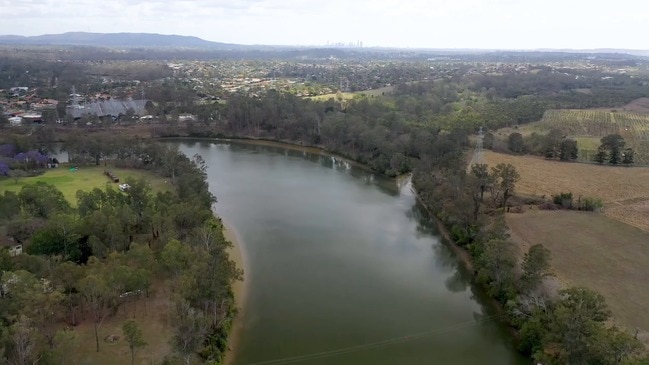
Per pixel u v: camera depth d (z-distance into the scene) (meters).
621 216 135.88
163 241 100.62
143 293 88.94
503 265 93.31
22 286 71.88
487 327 86.62
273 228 130.00
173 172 166.12
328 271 106.50
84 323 80.06
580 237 121.38
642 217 134.88
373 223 136.75
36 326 69.62
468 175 142.88
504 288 91.94
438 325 86.94
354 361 75.81
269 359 75.25
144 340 75.81
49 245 95.75
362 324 86.38
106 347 73.81
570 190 157.00
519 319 83.75
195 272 78.94
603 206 143.00
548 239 120.19
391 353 78.38
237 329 83.12
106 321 81.19
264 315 87.88
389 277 105.06
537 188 158.75
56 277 79.31
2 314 68.25
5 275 73.06
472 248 113.75
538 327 76.19
